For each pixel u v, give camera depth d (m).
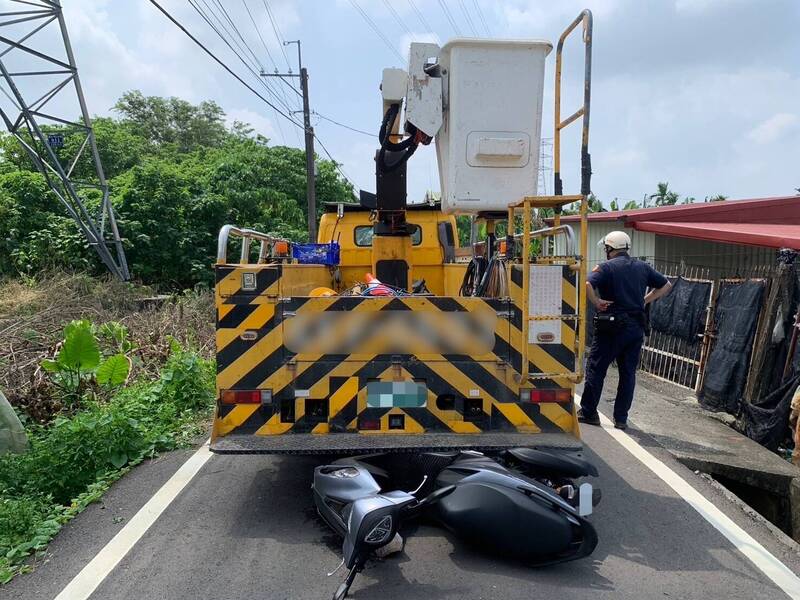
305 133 23.84
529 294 4.42
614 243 6.45
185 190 20.25
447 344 4.48
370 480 3.83
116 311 12.65
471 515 3.77
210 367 8.39
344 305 4.44
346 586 3.36
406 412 4.48
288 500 4.79
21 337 9.29
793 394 6.81
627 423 6.91
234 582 3.61
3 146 23.05
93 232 16.78
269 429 4.44
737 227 12.12
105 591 3.51
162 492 4.93
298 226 23.95
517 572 3.74
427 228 7.74
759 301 7.52
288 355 4.44
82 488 5.13
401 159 5.80
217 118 49.03
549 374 4.45
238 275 4.39
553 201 4.32
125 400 6.96
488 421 4.52
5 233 17.06
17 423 5.48
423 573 3.71
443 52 4.89
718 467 5.70
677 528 4.38
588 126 4.40
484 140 4.80
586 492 3.68
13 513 4.28
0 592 3.50
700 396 8.41
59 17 16.23
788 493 5.55
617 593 3.53
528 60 4.83
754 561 3.93
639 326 6.40
